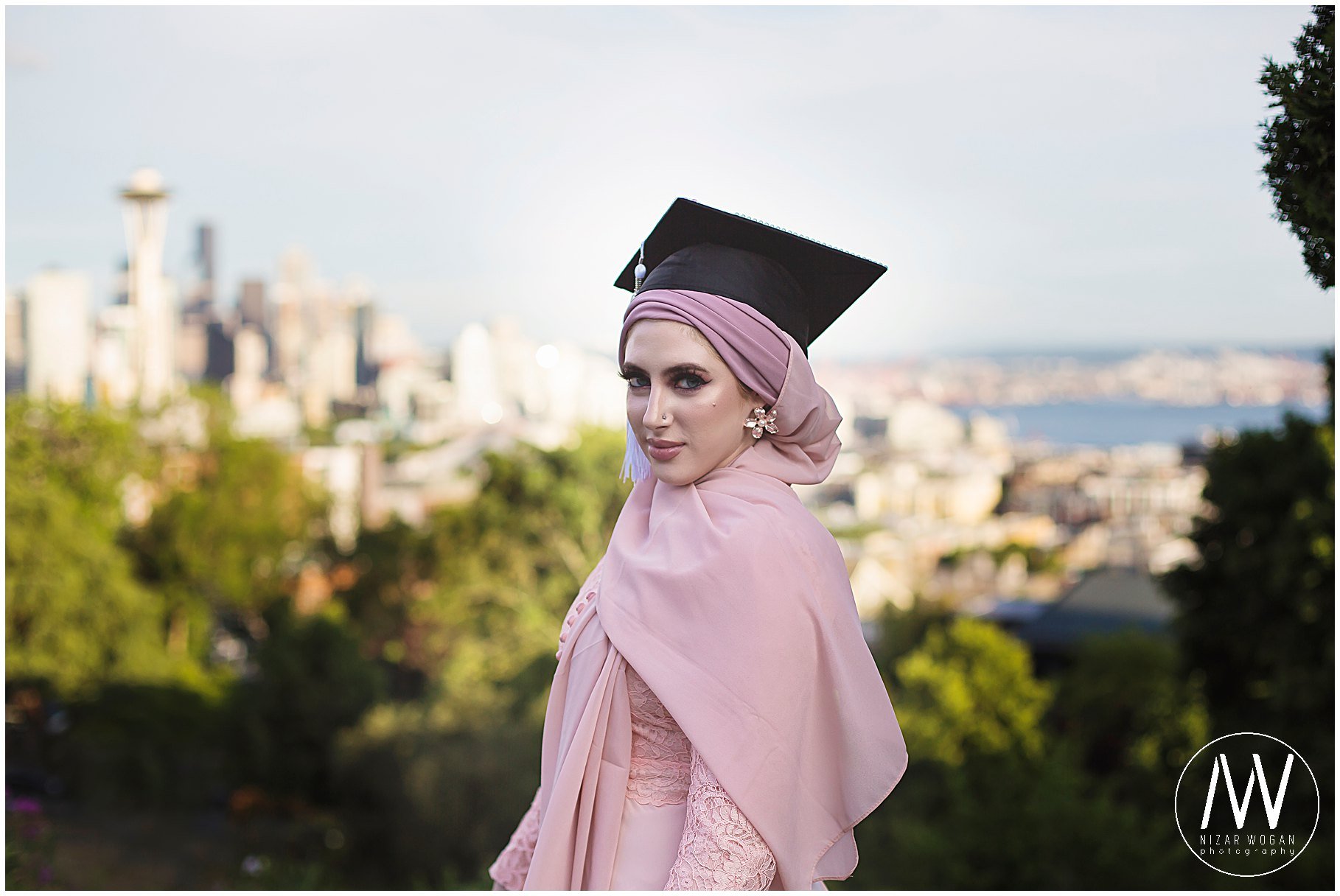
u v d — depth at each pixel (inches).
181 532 1100.5
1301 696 401.4
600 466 995.3
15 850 193.8
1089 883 268.2
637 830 49.6
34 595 768.3
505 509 991.0
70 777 617.3
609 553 54.3
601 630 51.0
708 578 47.0
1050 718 669.9
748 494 49.6
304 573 1154.7
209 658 1113.4
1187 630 456.8
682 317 48.4
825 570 48.8
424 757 515.5
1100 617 991.6
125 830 517.3
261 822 554.9
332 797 578.6
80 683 775.7
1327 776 302.0
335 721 617.6
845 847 51.6
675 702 46.4
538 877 49.3
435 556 1002.1
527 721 546.3
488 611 948.6
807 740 47.8
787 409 50.7
